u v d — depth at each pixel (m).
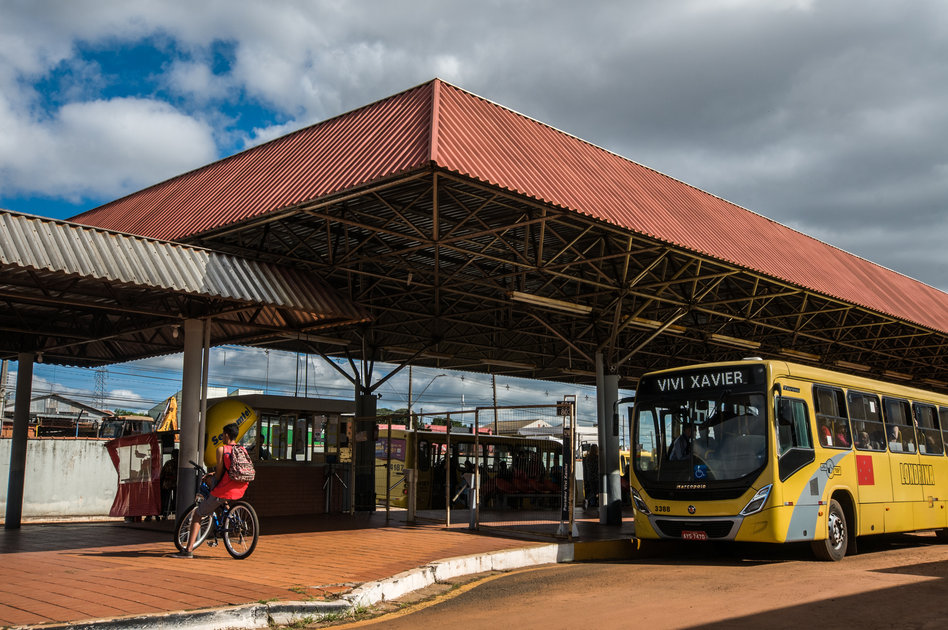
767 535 12.55
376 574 10.11
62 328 17.14
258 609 7.64
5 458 25.05
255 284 14.17
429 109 13.80
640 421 14.44
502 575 11.81
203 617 7.25
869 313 22.56
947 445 18.42
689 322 25.83
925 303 27.12
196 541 11.54
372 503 21.22
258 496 19.30
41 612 7.20
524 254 16.14
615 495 18.72
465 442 28.73
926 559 13.84
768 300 22.20
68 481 25.88
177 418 30.95
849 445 14.71
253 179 16.58
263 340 18.50
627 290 18.22
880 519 15.11
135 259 12.69
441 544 13.69
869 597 9.09
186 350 14.16
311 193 14.03
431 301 23.02
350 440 21.11
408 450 26.11
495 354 29.12
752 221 21.81
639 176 18.52
